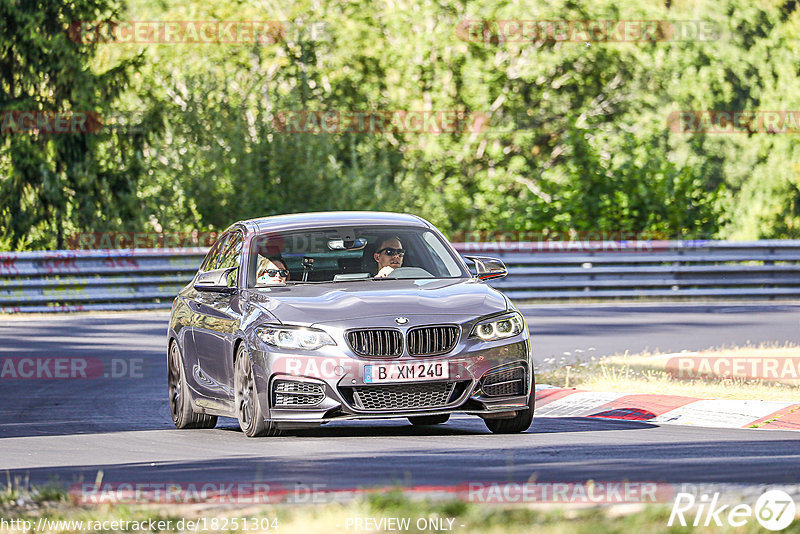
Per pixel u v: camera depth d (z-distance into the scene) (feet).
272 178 346.74
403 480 78.13
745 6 539.70
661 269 290.35
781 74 538.47
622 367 152.66
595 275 287.28
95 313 264.11
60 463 95.45
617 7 492.13
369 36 454.81
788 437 103.30
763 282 293.43
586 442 99.91
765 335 201.46
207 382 115.14
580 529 56.34
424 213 371.97
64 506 69.36
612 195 326.24
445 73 460.55
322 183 348.18
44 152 385.09
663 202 324.39
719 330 211.41
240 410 107.24
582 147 329.52
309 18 454.40
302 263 114.83
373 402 101.24
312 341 101.60
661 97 507.71
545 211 328.08
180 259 274.77
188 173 339.57
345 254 115.96
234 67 427.33
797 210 538.88
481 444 99.04
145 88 410.11
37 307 262.26
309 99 406.00
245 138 349.61
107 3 395.55
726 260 293.64
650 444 98.17
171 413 126.52
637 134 469.57
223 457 94.02
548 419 120.98
